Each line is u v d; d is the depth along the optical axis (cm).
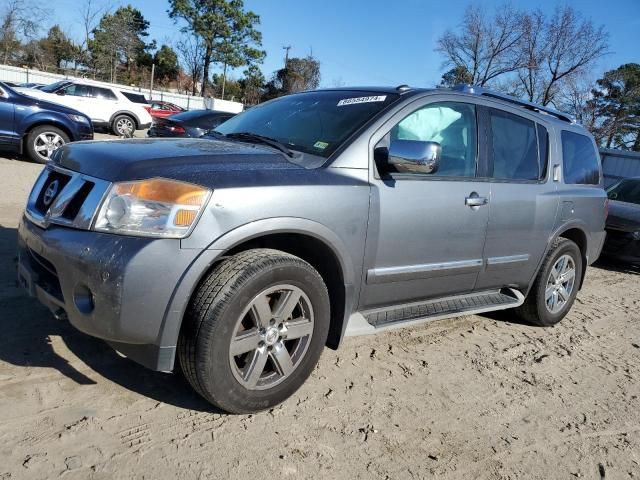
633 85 4416
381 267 333
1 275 427
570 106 4159
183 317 258
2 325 346
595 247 534
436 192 353
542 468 282
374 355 385
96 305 246
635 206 868
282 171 290
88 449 246
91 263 245
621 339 498
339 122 344
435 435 297
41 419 262
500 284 433
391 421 304
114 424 267
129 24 5381
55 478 226
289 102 403
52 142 1024
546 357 428
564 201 467
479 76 4284
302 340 296
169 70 5697
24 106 988
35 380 292
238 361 284
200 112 1222
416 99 358
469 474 269
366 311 346
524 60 4094
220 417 284
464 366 389
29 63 4559
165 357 255
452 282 387
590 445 309
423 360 389
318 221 290
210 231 255
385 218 324
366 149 324
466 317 498
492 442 299
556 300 494
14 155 1110
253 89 5900
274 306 282
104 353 329
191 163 272
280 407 301
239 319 263
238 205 262
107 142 314
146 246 244
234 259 268
